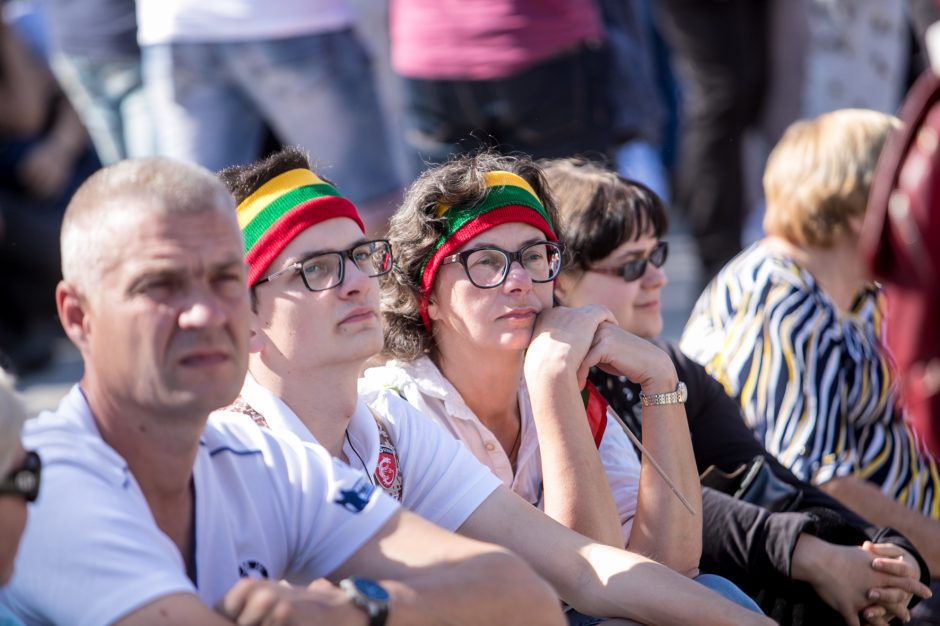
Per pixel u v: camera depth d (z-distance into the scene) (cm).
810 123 1518
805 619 1220
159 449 816
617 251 1312
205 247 791
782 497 1274
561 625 877
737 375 1420
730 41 2428
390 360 1161
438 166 1202
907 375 1466
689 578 1064
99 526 786
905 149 1427
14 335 2416
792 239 1490
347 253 988
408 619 824
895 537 1270
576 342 1105
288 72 2125
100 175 803
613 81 2106
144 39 2178
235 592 794
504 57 2017
